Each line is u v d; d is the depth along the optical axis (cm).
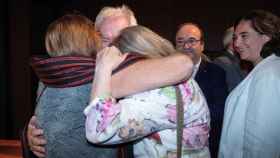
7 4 581
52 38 125
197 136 119
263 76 149
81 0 644
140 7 652
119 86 111
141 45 121
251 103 149
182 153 116
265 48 159
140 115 108
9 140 592
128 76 111
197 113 118
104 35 186
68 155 121
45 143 126
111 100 109
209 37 645
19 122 596
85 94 121
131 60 114
